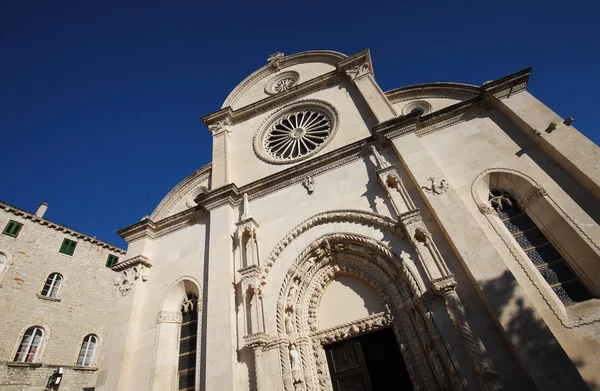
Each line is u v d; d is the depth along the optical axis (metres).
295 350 10.70
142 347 13.00
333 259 12.41
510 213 11.00
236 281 12.89
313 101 17.64
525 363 7.57
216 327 11.63
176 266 14.79
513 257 9.62
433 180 11.46
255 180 16.08
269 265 12.54
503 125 12.45
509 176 11.25
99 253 30.84
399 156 12.80
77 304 27.20
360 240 11.68
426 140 13.37
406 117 13.34
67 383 24.11
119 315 13.85
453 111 13.46
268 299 11.85
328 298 12.12
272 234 13.48
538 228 10.44
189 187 18.75
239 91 21.23
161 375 12.20
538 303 8.77
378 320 10.81
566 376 7.15
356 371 10.59
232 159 17.61
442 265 9.70
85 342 26.67
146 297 14.41
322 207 13.22
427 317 9.29
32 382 22.36
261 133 17.91
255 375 10.55
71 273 27.91
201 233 15.28
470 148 12.37
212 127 19.31
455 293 9.09
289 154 16.77
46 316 24.89
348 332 11.00
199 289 13.48
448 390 8.44
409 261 10.47
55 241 28.03
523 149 11.55
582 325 8.14
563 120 11.25
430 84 16.33
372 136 13.85
